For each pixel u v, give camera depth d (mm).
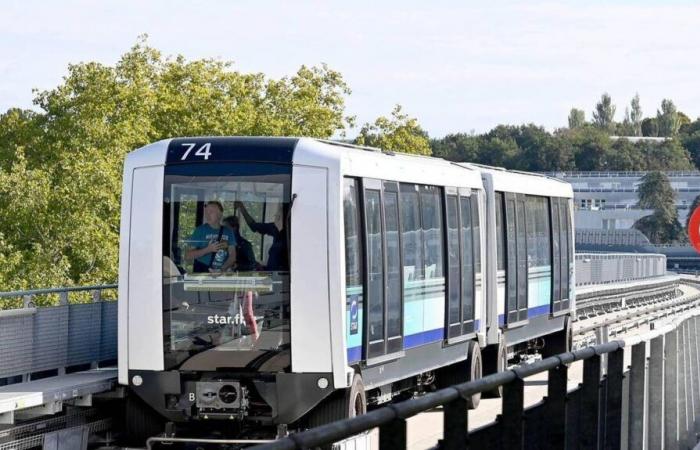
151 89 56656
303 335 17375
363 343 18281
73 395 17719
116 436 20094
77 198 48906
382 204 19219
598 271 70188
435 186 22141
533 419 8648
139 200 17828
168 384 17672
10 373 18922
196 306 17641
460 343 23625
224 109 58500
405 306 20203
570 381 10406
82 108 53250
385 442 6113
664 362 14586
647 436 13875
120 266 17891
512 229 27938
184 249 17672
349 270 17734
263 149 17547
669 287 81688
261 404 17562
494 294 26094
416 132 75188
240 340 17516
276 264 17422
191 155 17719
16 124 53781
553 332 32406
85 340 21141
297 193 17375
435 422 15195
